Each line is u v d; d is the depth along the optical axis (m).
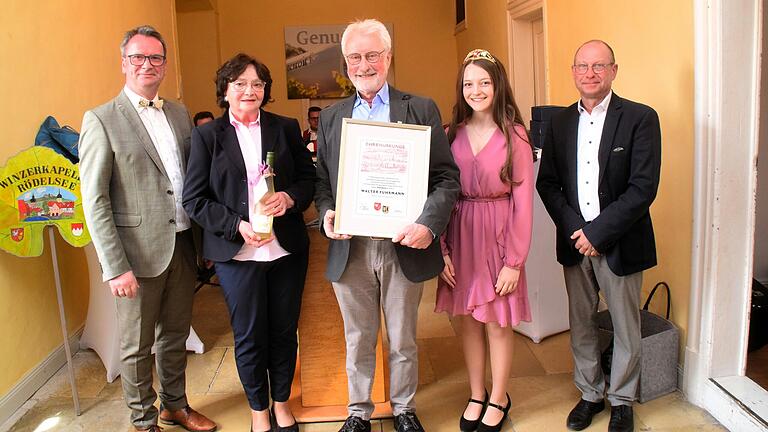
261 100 2.29
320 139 2.34
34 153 2.74
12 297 2.97
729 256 2.59
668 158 2.91
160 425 2.71
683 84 2.76
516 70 5.65
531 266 3.43
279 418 2.59
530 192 2.36
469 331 2.59
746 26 2.47
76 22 3.72
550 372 3.12
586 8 3.86
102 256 2.23
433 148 2.22
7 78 2.94
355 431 2.45
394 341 2.39
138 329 2.40
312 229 2.74
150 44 2.31
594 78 2.35
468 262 2.42
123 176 2.30
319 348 2.75
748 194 2.56
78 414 2.87
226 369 3.31
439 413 2.76
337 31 8.13
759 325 3.27
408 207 2.15
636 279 2.48
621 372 2.50
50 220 2.79
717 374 2.65
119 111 2.31
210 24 7.71
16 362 2.97
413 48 8.27
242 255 2.30
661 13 2.92
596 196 2.45
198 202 2.23
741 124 2.53
